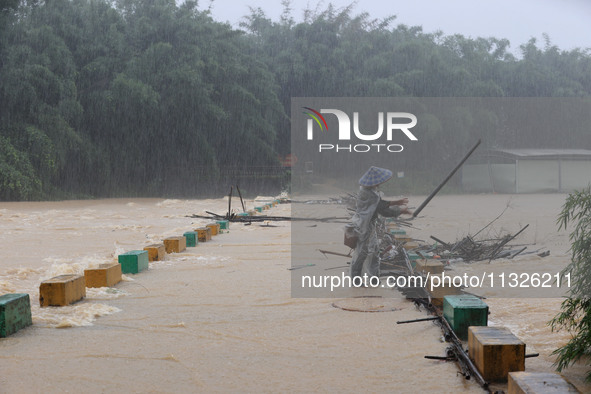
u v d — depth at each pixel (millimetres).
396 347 8195
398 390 6648
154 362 7582
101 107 51031
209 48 57750
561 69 78438
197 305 10734
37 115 47594
